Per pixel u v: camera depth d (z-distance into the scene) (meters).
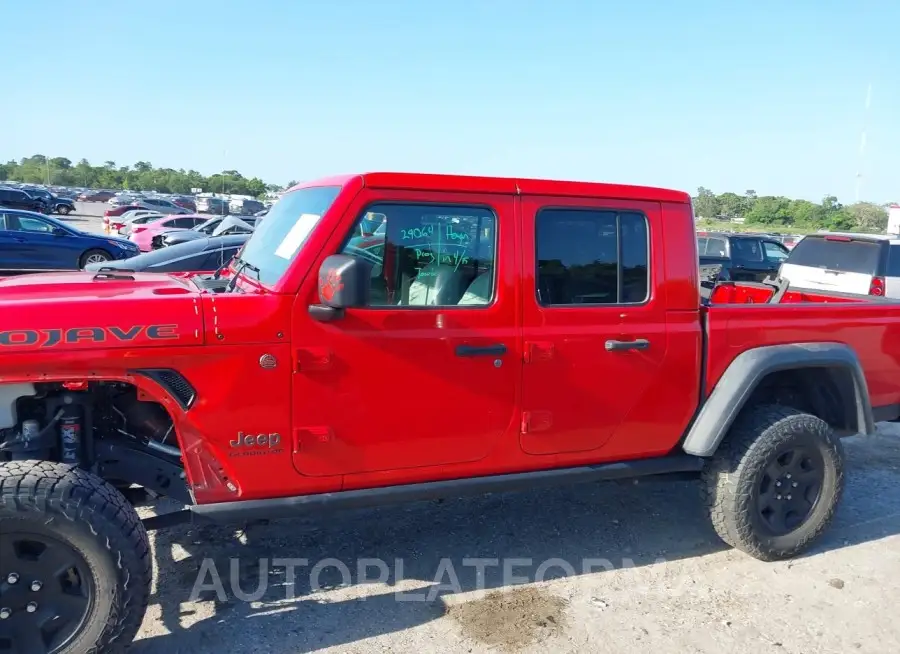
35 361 2.74
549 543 4.30
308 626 3.35
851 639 3.38
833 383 4.34
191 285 3.61
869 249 10.77
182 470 3.19
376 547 4.16
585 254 3.61
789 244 24.91
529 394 3.50
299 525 4.40
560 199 3.51
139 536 2.83
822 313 4.21
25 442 2.99
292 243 3.24
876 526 4.65
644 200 3.72
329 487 3.24
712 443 3.80
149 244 21.73
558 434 3.61
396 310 3.21
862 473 5.60
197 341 2.92
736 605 3.66
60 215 44.66
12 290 3.20
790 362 3.97
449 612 3.51
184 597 3.56
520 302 3.44
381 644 3.23
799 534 4.11
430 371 3.28
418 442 3.33
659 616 3.54
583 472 3.74
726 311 3.92
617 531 4.51
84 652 2.75
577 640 3.31
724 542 4.36
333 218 3.10
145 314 2.87
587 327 3.58
